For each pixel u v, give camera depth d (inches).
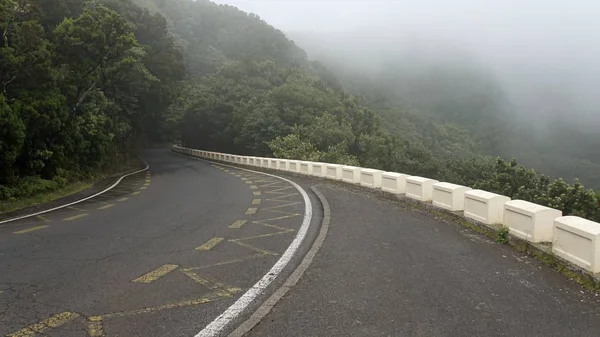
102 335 168.4
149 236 347.6
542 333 167.0
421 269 245.9
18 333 170.4
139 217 446.0
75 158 880.3
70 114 829.8
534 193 950.4
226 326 175.8
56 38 815.7
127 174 1143.0
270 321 179.9
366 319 180.9
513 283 222.2
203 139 2522.1
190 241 326.6
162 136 3331.7
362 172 636.1
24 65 652.1
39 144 700.7
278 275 240.4
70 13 988.6
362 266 253.0
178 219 426.0
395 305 195.0
